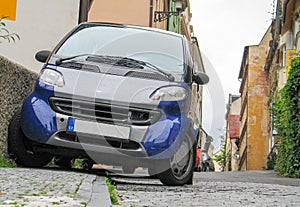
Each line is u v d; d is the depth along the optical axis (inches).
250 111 2055.9
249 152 2044.8
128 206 203.9
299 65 661.9
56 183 226.8
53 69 310.2
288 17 1186.6
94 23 349.7
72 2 591.5
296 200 255.8
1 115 323.6
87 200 180.2
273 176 676.7
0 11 558.3
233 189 307.3
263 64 2062.0
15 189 196.4
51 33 579.2
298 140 631.8
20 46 564.4
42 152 311.7
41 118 296.5
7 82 335.0
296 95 645.3
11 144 313.6
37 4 576.1
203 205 220.5
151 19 1119.0
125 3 1118.4
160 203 220.1
